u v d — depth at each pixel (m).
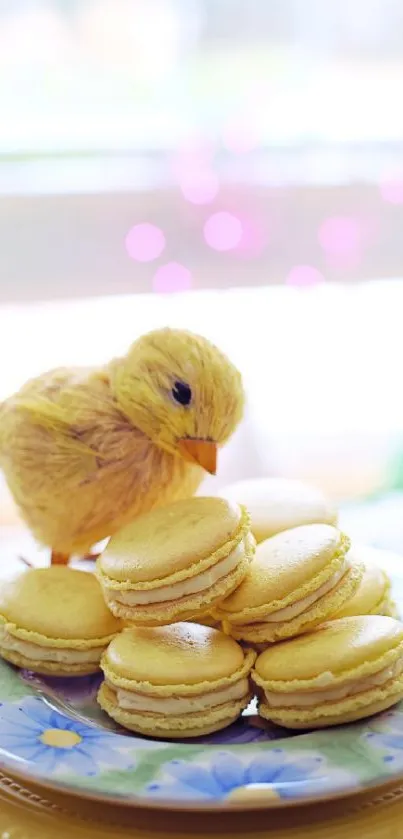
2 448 0.50
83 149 0.89
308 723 0.43
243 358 1.00
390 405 1.00
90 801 0.41
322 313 1.10
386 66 0.92
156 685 0.43
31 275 0.88
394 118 0.94
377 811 0.41
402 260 0.95
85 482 0.48
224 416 0.48
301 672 0.43
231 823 0.40
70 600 0.47
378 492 0.78
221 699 0.43
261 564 0.45
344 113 0.93
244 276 0.92
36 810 0.41
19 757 0.41
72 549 0.50
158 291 0.91
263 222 0.91
